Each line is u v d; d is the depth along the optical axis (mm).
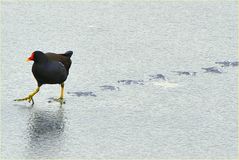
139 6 36094
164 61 27875
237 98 23812
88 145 19812
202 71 26719
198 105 23109
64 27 32406
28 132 20703
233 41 30812
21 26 32375
